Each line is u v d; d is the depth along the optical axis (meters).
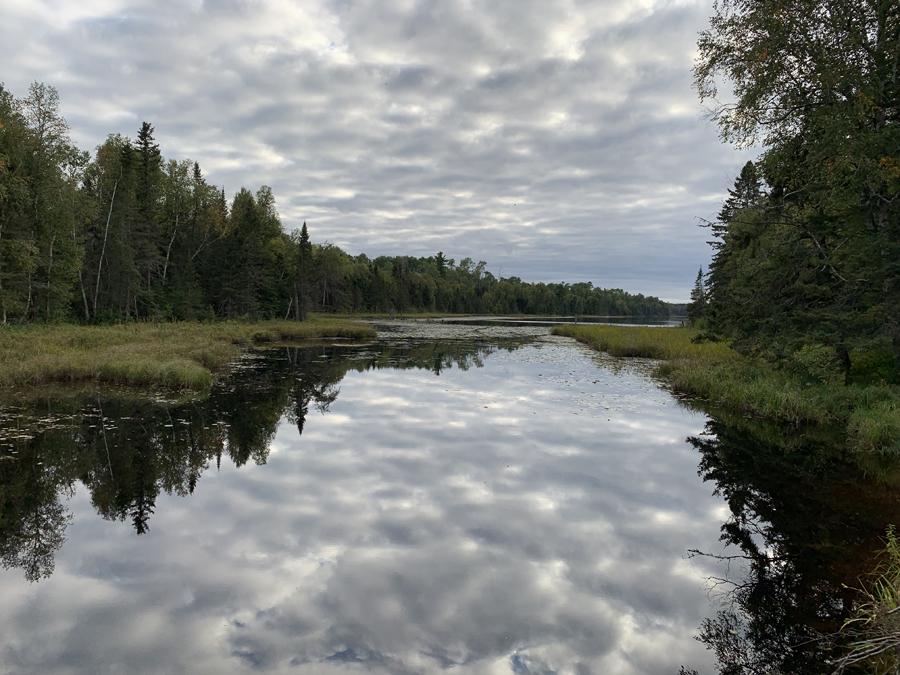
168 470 7.34
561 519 5.91
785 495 6.77
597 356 23.23
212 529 5.52
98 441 8.58
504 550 5.16
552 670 3.43
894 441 8.43
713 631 3.91
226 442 8.71
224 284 41.19
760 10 11.14
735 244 15.41
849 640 3.78
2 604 4.10
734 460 8.23
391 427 9.85
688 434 9.70
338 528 5.58
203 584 4.44
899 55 10.62
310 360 20.42
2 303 23.53
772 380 12.32
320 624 3.89
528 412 11.25
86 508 6.05
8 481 6.84
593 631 3.89
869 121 11.07
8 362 13.89
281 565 4.79
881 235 10.66
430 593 4.36
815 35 11.23
